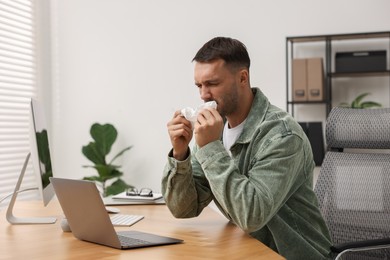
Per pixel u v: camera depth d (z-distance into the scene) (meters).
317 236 1.62
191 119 1.60
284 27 3.86
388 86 3.70
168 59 4.14
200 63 1.55
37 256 1.25
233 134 1.69
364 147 2.00
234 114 1.65
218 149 1.45
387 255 1.76
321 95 3.55
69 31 4.38
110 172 4.05
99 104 4.32
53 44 4.42
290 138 1.48
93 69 4.33
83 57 4.35
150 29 4.18
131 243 1.34
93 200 1.31
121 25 4.26
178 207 1.69
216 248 1.33
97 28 4.32
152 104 4.18
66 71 4.40
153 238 1.42
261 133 1.54
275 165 1.44
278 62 3.87
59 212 2.01
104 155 4.06
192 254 1.25
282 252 1.54
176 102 4.12
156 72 4.17
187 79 4.10
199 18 4.05
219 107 1.55
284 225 1.55
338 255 1.49
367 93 3.71
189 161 1.67
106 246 1.35
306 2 3.82
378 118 1.99
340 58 3.58
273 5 3.88
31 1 4.19
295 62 3.60
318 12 3.80
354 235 1.86
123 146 4.25
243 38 3.95
